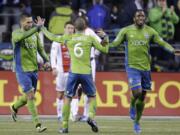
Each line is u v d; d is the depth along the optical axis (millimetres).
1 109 37031
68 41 26250
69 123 32375
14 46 26734
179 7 42906
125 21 40969
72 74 26188
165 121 33844
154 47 41250
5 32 42250
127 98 36938
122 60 41062
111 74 37094
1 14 43875
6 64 40312
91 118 26328
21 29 26562
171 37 41062
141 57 26422
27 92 26766
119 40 26531
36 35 27141
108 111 37000
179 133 26719
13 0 44875
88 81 26266
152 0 42906
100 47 26141
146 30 26562
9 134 25594
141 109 26672
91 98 26453
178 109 37094
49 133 26125
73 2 42562
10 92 36969
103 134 25938
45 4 43219
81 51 26141
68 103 26328
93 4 42062
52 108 37000
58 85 33344
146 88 26734
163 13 40781
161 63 41375
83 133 26297
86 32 32625
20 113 36719
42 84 37031
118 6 42625
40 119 34594
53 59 33406
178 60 41562
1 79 37062
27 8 43469
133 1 41000
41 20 26016
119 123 32188
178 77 37156
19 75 26828
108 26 41281
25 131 27047
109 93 37062
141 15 26375
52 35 26203
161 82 37188
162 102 37125
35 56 27016
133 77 26344
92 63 33281
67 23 30656
